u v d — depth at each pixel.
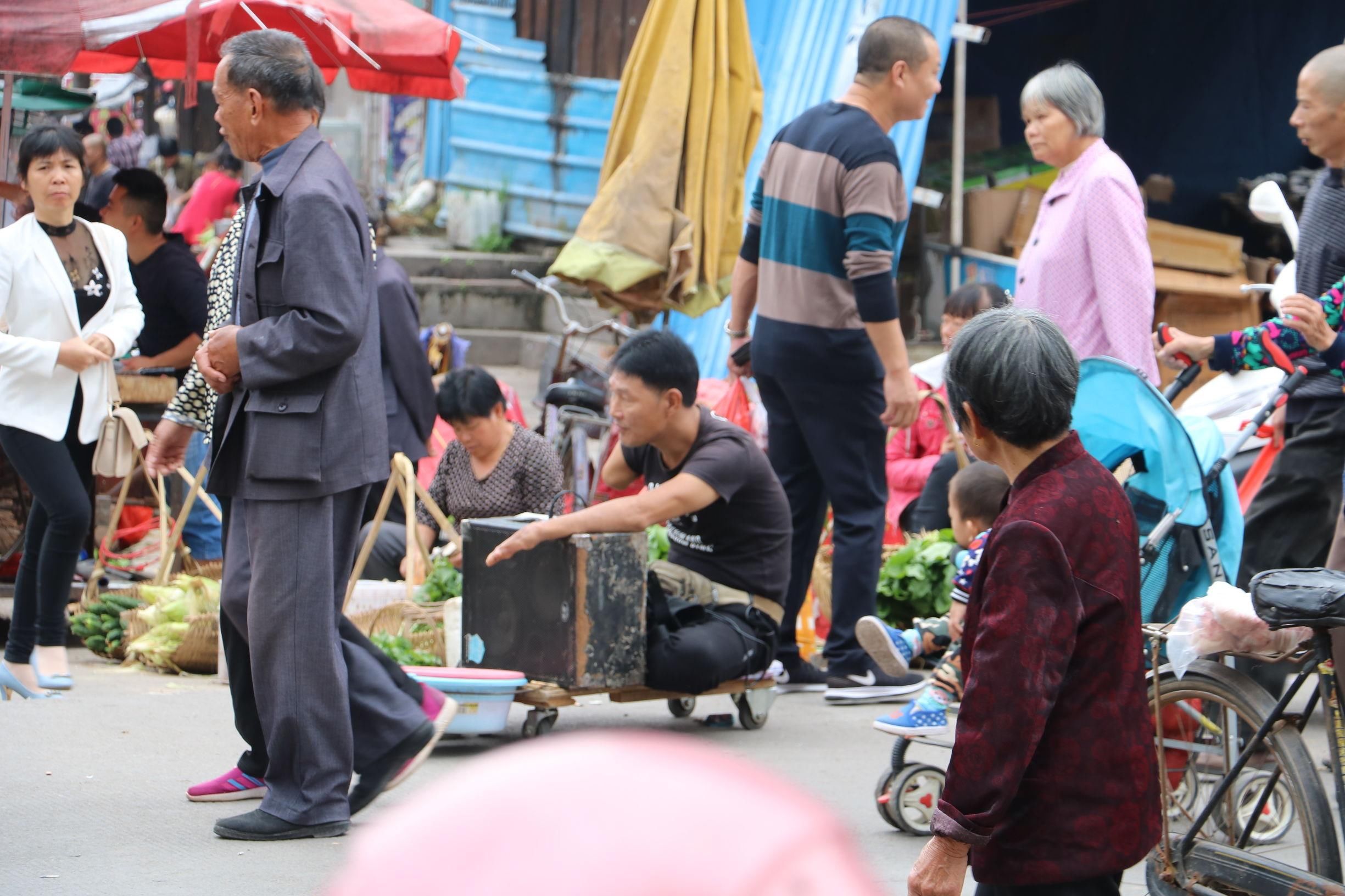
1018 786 4.28
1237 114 23.77
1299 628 5.65
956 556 11.30
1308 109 8.09
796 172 9.98
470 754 8.63
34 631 9.84
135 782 7.68
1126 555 4.39
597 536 8.78
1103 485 4.44
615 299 15.98
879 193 9.63
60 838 6.67
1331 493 8.59
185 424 7.91
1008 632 4.20
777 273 10.12
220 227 19.66
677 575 9.47
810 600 12.12
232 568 6.91
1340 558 7.20
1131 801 4.31
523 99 25.31
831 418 10.09
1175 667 6.13
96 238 10.20
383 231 24.97
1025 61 23.75
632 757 0.71
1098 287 9.47
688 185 15.73
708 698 10.69
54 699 9.57
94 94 15.48
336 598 6.82
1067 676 4.32
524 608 9.04
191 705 9.62
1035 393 4.38
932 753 8.84
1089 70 23.88
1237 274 21.30
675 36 15.68
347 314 6.46
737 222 16.30
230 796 7.29
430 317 24.27
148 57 15.25
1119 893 4.53
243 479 6.65
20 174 9.96
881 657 8.59
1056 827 4.29
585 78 24.95
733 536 9.39
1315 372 8.52
